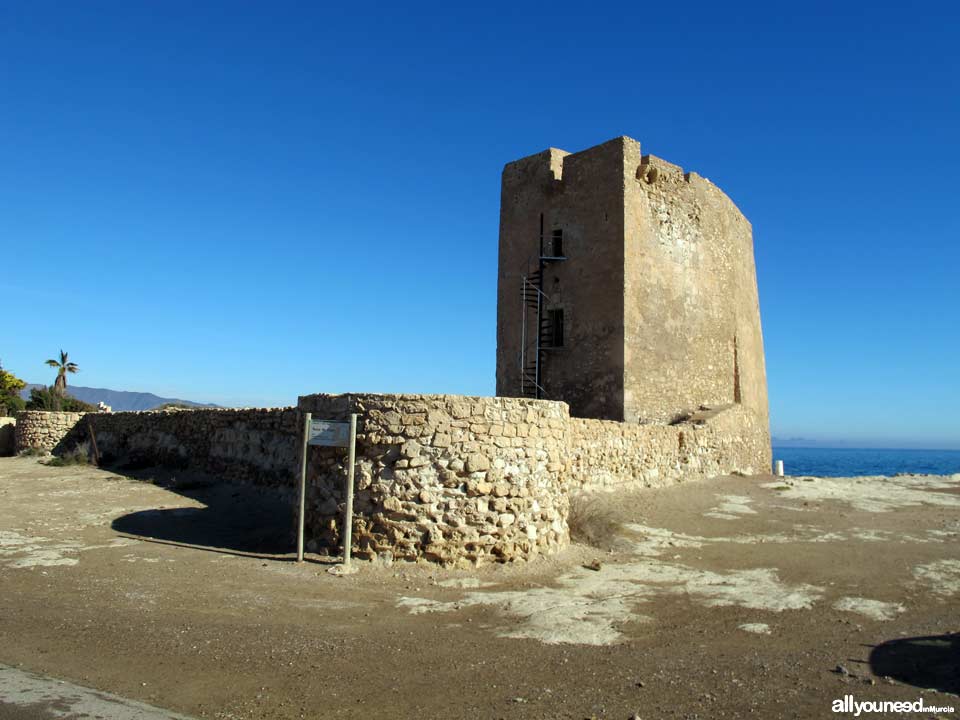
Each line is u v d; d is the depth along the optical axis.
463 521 9.95
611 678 5.96
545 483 10.98
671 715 5.20
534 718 5.13
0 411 45.72
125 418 25.78
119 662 6.11
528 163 27.33
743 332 29.22
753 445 27.62
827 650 6.85
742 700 5.50
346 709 5.27
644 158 24.66
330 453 10.61
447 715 5.18
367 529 9.93
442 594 8.74
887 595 9.27
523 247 27.06
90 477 20.06
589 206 24.80
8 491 17.25
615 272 23.55
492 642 6.92
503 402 10.60
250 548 11.00
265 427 17.52
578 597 8.80
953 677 6.07
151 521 13.34
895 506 18.12
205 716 5.09
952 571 10.77
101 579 8.89
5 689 5.37
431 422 10.12
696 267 26.64
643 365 23.62
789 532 14.34
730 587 9.55
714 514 16.34
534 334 26.09
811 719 5.13
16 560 9.87
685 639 7.16
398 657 6.41
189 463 20.83
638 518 14.94
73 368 54.56
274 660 6.25
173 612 7.59
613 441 17.97
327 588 8.77
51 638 6.68
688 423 23.58
